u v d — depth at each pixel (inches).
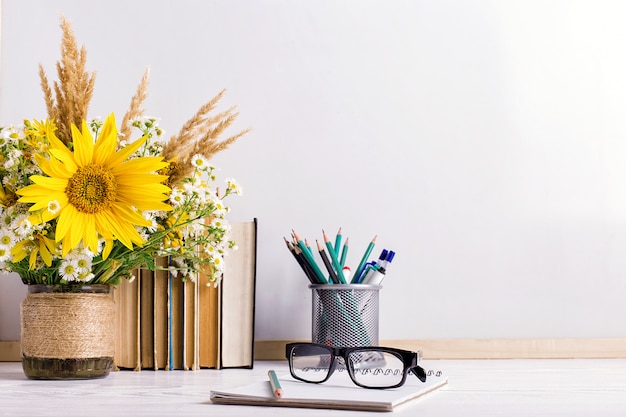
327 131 61.2
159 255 46.1
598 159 62.4
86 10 60.9
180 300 49.9
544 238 61.6
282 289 59.6
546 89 62.6
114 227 40.3
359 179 61.0
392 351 36.0
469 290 60.8
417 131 61.7
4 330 58.2
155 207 40.8
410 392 33.6
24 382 42.0
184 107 60.8
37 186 38.1
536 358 59.1
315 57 61.7
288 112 61.2
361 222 60.7
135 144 41.4
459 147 61.8
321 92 61.4
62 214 38.6
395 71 62.0
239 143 60.6
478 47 62.6
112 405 32.7
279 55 61.5
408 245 60.8
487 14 62.7
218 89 61.0
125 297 49.5
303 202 60.6
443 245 61.0
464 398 35.0
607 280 61.6
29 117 60.3
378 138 61.4
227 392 33.4
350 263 60.3
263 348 57.9
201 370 49.1
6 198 40.8
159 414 30.0
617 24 63.1
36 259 41.7
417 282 60.6
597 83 62.9
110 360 44.3
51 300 42.4
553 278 61.3
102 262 43.3
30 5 60.8
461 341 59.1
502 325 60.7
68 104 44.2
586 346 59.5
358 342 50.4
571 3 63.0
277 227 60.2
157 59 61.0
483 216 61.4
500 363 54.7
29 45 60.6
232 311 50.6
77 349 42.3
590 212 62.0
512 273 61.2
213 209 45.7
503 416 29.7
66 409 31.5
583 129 62.5
